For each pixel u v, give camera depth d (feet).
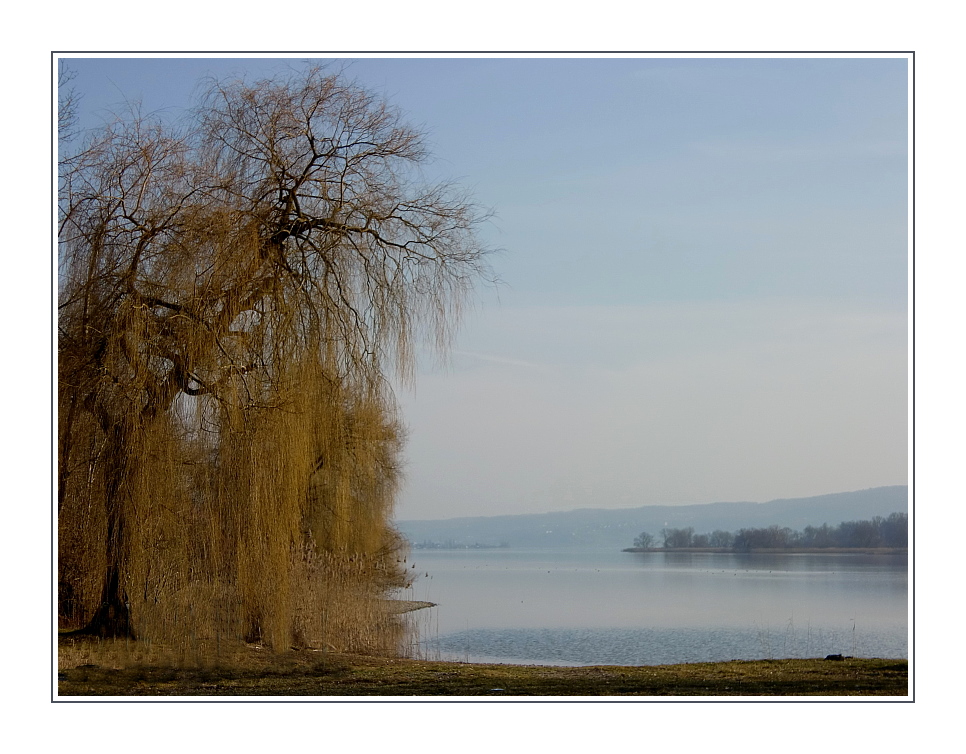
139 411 49.49
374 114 54.03
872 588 144.25
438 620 95.30
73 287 50.83
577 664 59.52
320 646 56.13
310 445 52.13
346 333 52.95
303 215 53.36
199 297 49.52
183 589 50.08
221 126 52.60
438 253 55.42
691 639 75.36
